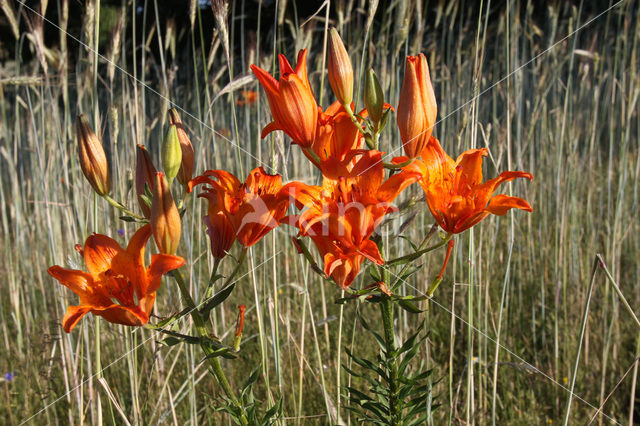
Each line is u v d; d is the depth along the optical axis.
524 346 1.33
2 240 1.80
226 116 1.91
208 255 0.98
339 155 0.72
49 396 1.10
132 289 0.69
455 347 1.28
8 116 2.02
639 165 1.52
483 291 1.29
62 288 1.16
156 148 1.72
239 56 1.92
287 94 0.67
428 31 2.35
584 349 1.25
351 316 1.30
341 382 1.07
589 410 1.12
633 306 1.39
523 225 1.62
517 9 1.44
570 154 1.45
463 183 0.71
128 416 1.03
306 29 1.02
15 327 1.45
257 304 0.89
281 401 0.78
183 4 2.39
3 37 2.40
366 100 0.70
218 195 0.70
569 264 1.45
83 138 0.69
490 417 1.06
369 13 0.82
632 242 1.57
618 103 1.71
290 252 1.36
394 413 0.78
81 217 1.08
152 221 0.67
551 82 1.56
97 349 0.85
